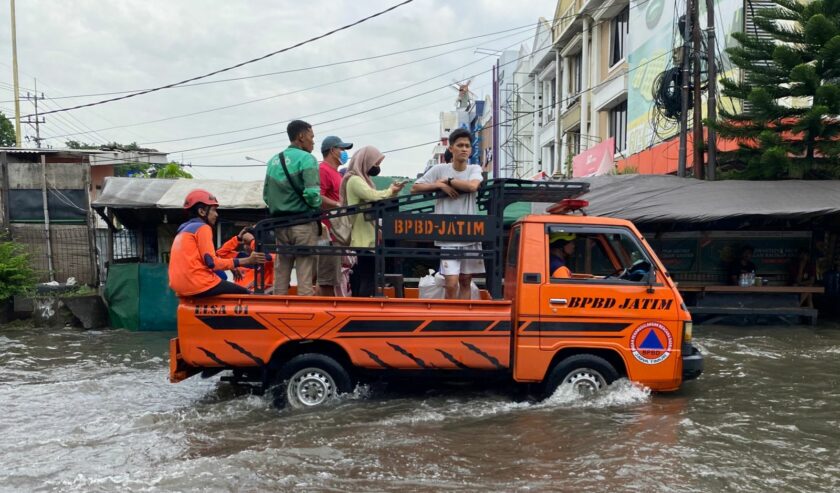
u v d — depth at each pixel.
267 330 6.01
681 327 6.24
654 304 6.23
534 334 6.15
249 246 7.11
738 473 4.53
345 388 6.19
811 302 12.64
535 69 30.86
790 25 14.34
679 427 5.53
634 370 6.20
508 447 5.05
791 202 12.07
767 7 14.52
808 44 12.98
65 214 16.02
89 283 15.96
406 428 5.54
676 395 6.64
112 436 5.46
